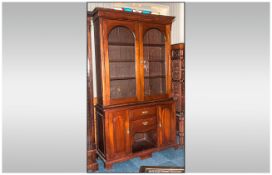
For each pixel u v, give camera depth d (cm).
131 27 267
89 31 253
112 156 261
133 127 272
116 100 264
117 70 276
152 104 284
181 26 351
